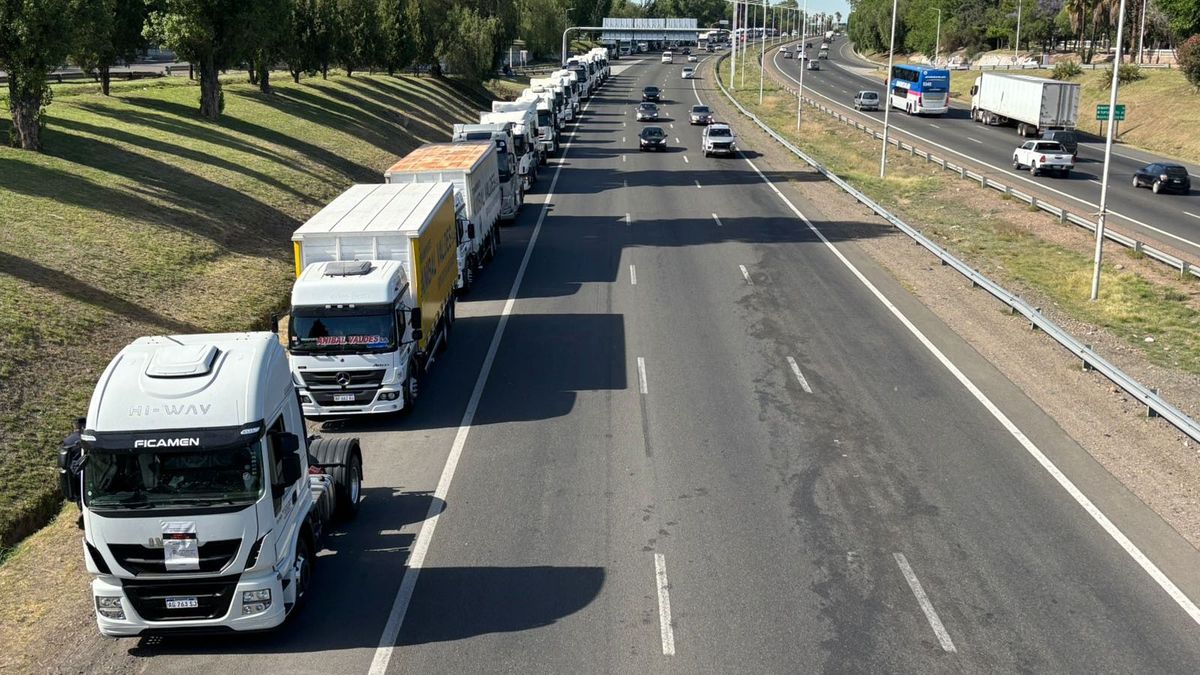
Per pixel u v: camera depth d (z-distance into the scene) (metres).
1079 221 36.53
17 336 18.64
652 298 26.83
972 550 13.21
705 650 10.92
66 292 21.36
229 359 11.35
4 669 10.80
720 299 26.64
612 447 16.86
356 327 17.75
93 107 40.56
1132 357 22.64
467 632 11.38
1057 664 10.67
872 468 15.91
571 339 23.25
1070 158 49.81
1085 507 14.53
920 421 17.95
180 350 11.41
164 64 82.25
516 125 45.31
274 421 11.32
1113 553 13.15
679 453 16.55
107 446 10.62
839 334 23.42
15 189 26.52
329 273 18.31
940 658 10.77
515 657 10.85
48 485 15.40
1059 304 27.16
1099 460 16.28
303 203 35.66
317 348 17.77
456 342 23.25
